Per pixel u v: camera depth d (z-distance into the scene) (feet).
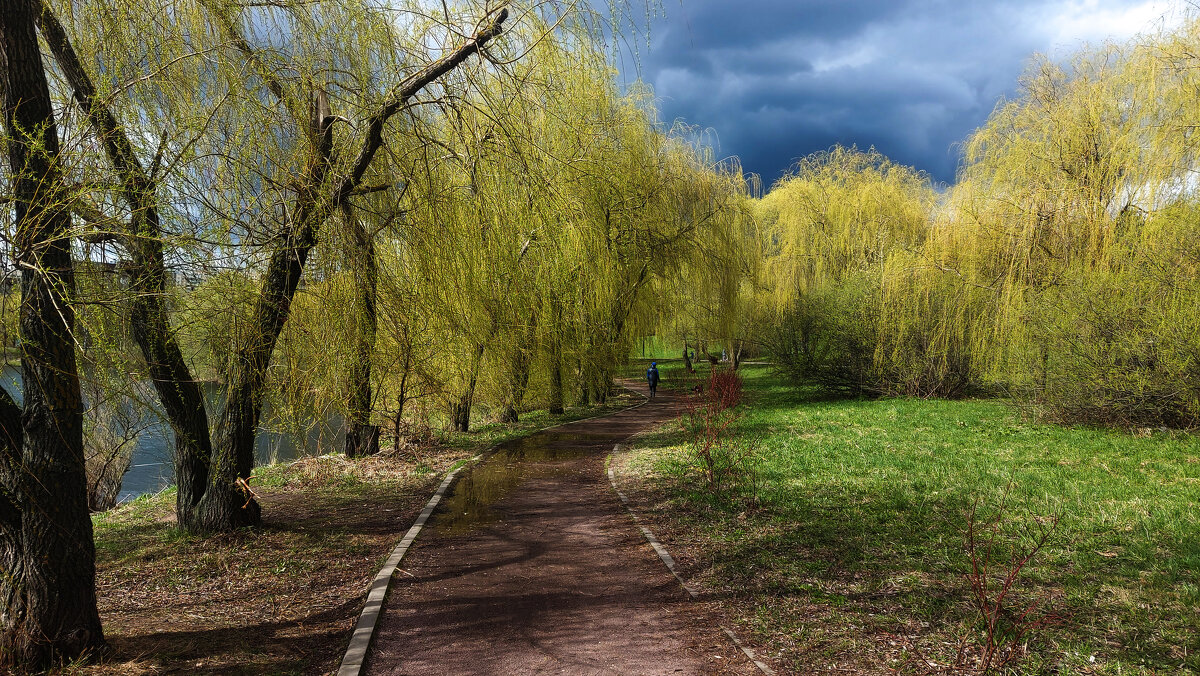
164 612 19.88
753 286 99.50
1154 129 45.39
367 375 31.96
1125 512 25.36
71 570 15.76
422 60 28.19
